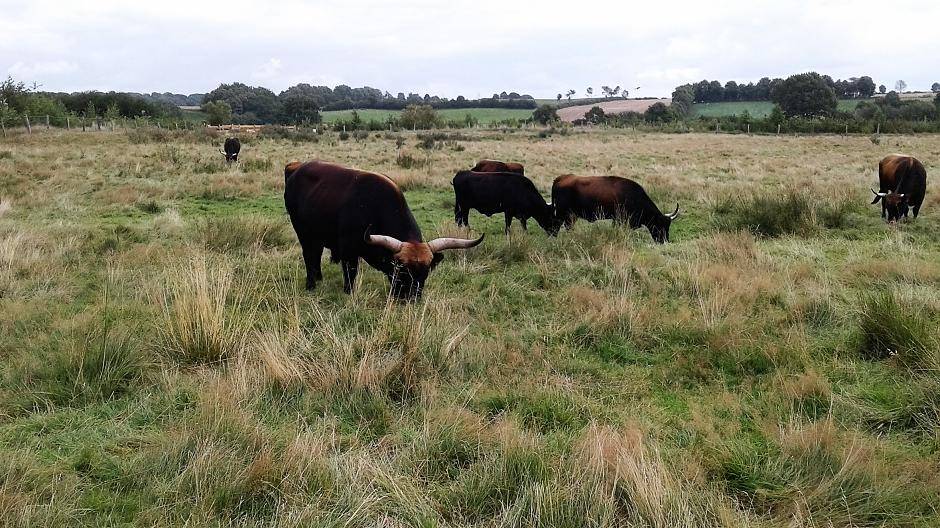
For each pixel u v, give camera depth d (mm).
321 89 139750
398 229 6676
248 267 7969
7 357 5047
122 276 7355
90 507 3199
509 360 5242
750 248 8844
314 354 5035
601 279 7676
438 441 3812
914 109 73750
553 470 3438
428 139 34531
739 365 5156
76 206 12656
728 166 23609
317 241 7426
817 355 5387
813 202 11656
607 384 4949
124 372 4668
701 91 123062
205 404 4031
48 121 42469
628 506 3229
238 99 104500
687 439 4016
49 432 3945
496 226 12164
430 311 6020
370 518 3182
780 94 82375
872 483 3387
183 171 19422
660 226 10656
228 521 3080
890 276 7625
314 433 3943
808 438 3789
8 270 7156
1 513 2930
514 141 43000
